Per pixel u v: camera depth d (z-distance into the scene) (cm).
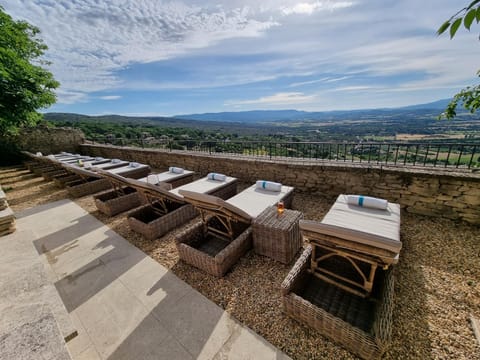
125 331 193
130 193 494
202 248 308
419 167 373
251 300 219
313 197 461
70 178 641
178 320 201
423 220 348
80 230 379
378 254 168
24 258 214
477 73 175
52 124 1132
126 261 290
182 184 538
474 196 315
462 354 159
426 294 212
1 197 328
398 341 171
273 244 269
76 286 249
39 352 102
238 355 168
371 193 406
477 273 234
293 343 174
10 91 673
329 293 214
